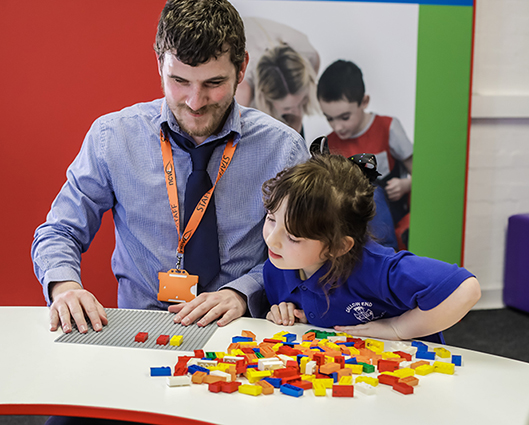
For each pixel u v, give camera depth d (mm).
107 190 1445
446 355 993
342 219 1008
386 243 2846
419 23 2711
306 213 969
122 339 1064
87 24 2334
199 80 1198
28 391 833
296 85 2648
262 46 2588
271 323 1188
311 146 1308
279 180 1038
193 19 1141
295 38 2607
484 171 3201
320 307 1146
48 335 1072
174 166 1404
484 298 3324
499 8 3082
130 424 1039
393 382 858
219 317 1207
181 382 854
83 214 1421
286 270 1185
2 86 2324
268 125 1458
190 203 1364
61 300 1170
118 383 863
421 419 761
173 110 1298
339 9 2625
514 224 3209
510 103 3115
